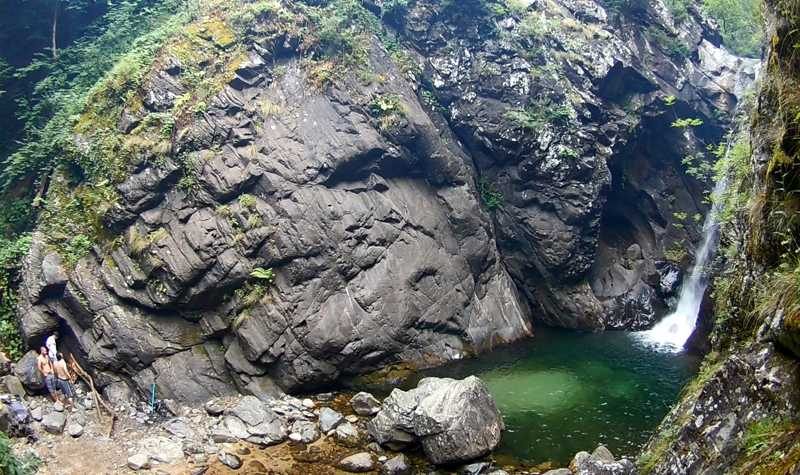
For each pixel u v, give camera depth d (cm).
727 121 2525
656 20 2530
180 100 1666
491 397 1348
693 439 820
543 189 2103
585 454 1192
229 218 1589
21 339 1464
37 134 1802
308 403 1487
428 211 1939
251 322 1532
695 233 2352
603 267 2334
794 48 877
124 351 1442
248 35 1828
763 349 776
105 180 1584
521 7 2277
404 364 1703
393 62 2062
